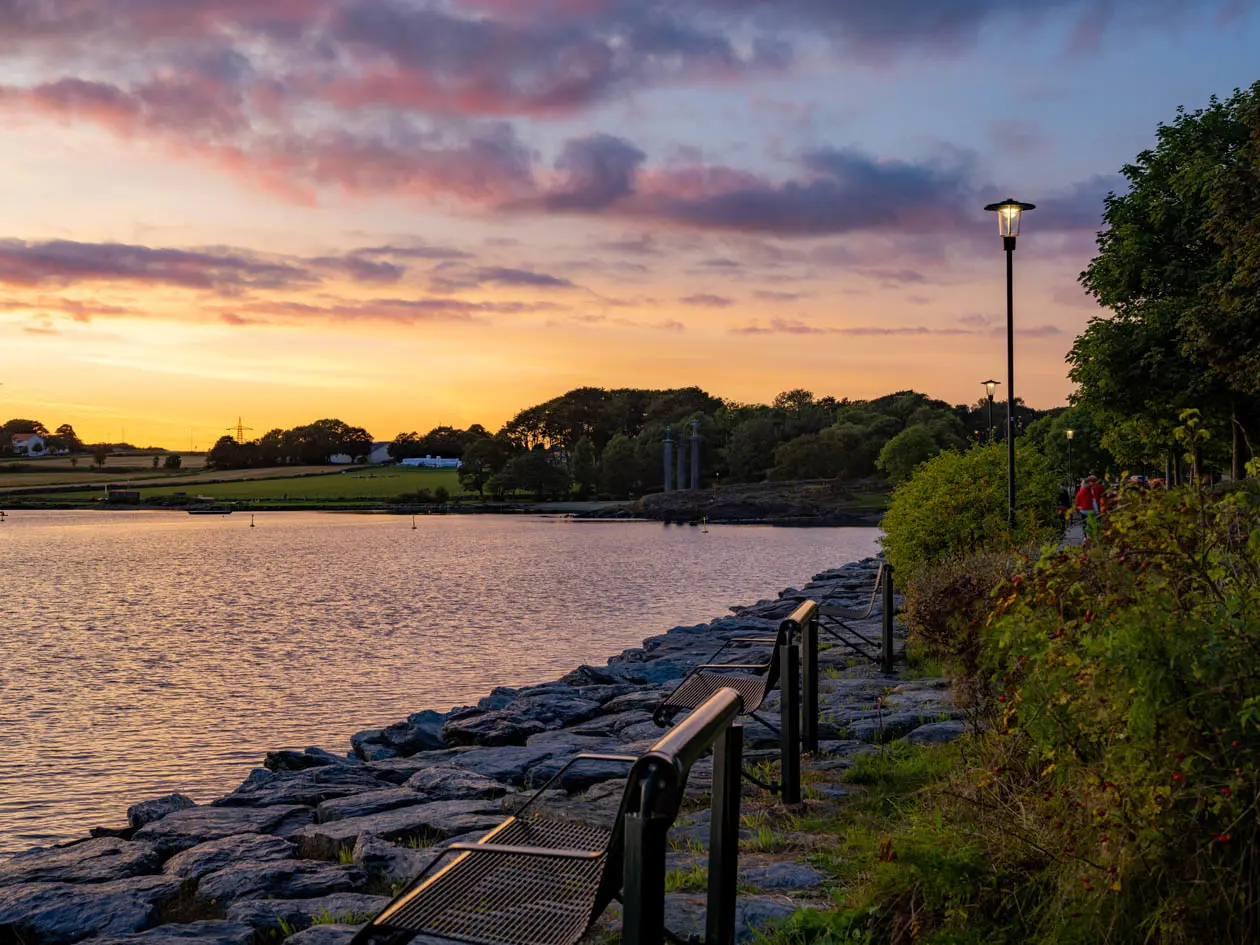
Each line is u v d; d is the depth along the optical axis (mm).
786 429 185125
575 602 35031
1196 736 3645
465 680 19594
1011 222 19391
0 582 47375
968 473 20875
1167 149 34219
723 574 47969
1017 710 4652
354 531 108562
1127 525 4391
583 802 7172
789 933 4488
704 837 6254
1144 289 34250
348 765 8867
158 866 6332
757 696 7527
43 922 5152
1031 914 4031
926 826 4863
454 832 6570
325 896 5492
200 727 15625
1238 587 4078
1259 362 25750
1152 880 3654
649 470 188125
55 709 17141
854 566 37281
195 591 41781
